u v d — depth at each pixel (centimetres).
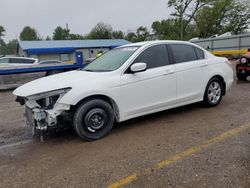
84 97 386
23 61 1716
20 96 390
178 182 276
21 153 381
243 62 875
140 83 439
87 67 501
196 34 4659
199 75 525
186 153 343
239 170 292
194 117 500
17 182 298
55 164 337
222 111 531
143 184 277
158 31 5244
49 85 386
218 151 343
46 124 383
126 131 443
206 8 4488
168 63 483
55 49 3841
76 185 283
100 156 351
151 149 363
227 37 2636
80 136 398
